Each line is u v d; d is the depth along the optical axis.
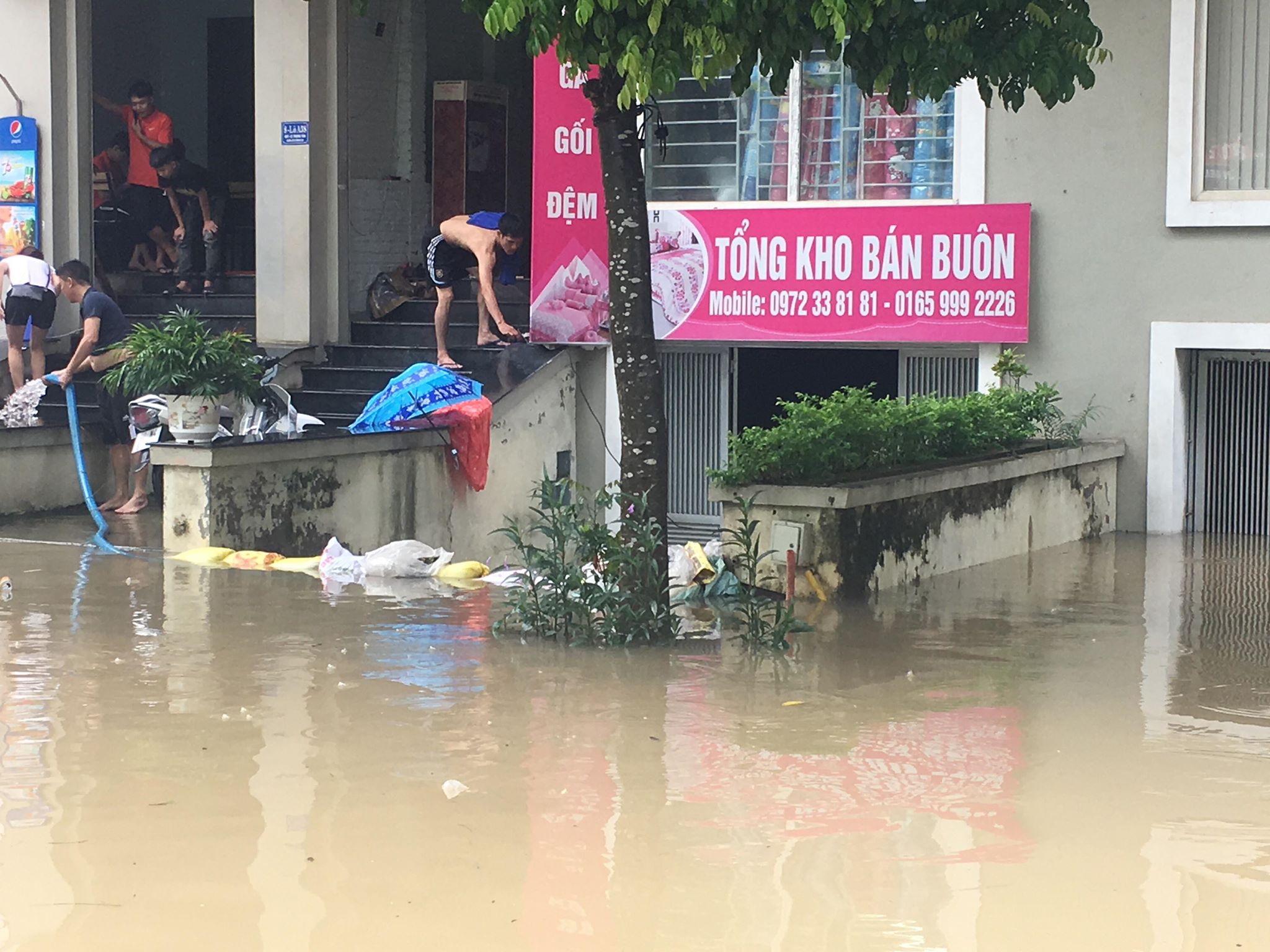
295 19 14.66
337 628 8.53
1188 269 12.77
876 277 13.41
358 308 15.85
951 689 7.34
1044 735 6.51
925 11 7.86
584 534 8.38
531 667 7.66
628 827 5.29
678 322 14.02
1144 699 7.16
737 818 5.39
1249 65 12.54
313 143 14.76
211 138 18.05
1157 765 6.06
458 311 15.23
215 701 6.91
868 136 13.55
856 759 6.12
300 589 9.75
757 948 4.32
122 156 16.70
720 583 9.65
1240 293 12.62
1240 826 5.33
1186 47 12.57
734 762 6.07
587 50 7.27
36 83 15.59
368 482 11.71
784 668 7.75
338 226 14.98
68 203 15.72
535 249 13.78
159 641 8.16
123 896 4.66
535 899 4.65
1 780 5.74
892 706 6.98
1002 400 12.28
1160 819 5.40
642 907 4.60
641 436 8.32
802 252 13.59
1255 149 12.59
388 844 5.11
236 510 10.75
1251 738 6.48
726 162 13.97
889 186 13.53
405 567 10.42
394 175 16.41
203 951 4.28
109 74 17.64
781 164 13.79
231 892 4.69
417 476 12.13
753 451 9.78
